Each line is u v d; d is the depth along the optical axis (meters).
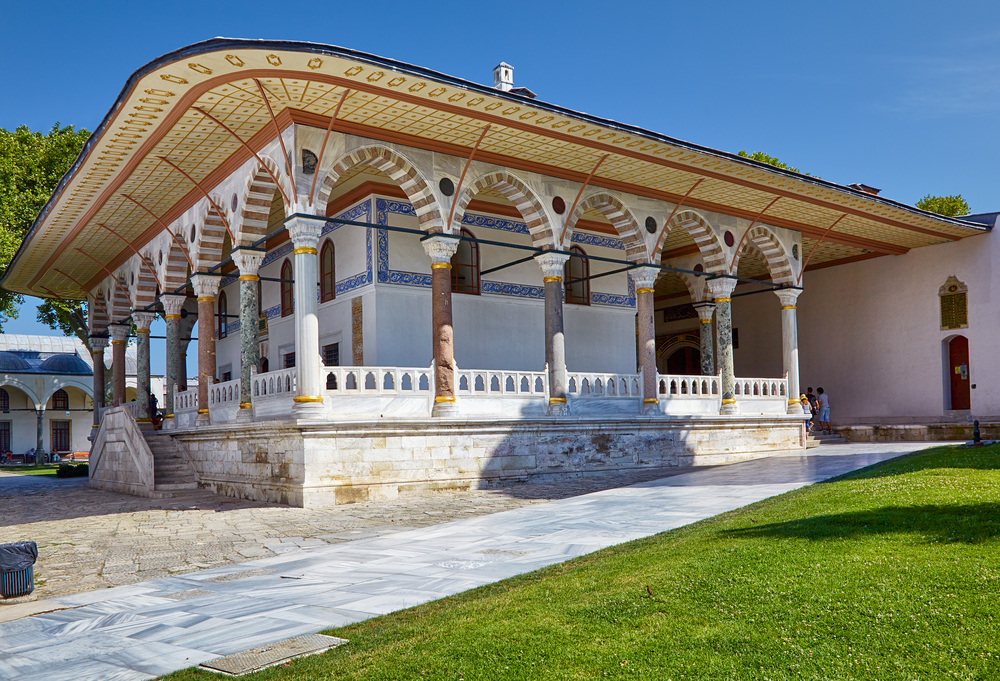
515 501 12.14
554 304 15.41
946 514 6.48
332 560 7.89
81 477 24.11
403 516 10.91
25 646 5.30
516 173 14.98
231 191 14.59
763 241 19.52
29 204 25.66
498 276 18.03
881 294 22.58
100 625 5.78
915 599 4.44
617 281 20.38
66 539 10.33
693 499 10.76
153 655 4.91
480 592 6.02
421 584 6.49
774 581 5.03
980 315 20.53
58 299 26.88
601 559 6.80
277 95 11.81
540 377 15.32
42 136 26.81
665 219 17.31
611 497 11.68
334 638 5.02
